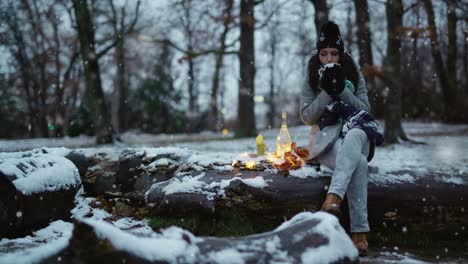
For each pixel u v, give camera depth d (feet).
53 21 81.51
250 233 12.30
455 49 87.97
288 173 12.82
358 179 11.62
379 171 13.38
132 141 60.54
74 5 57.11
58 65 95.81
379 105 85.51
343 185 11.05
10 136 98.17
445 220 12.94
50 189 12.00
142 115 104.88
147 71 114.32
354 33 54.70
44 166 12.46
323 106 12.92
